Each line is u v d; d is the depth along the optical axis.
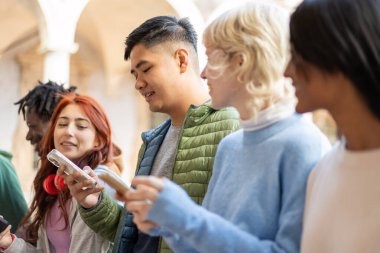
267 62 1.99
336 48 1.60
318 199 1.71
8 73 19.62
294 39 1.71
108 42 20.22
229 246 1.74
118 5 19.06
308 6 1.68
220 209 2.09
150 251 2.88
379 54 1.58
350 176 1.61
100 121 3.52
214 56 2.07
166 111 3.00
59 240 3.40
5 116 19.25
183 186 2.72
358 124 1.63
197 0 17.30
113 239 3.11
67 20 15.34
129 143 20.59
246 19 2.04
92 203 3.02
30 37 19.64
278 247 1.82
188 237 1.74
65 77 15.16
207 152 2.68
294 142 1.96
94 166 3.46
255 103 1.99
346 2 1.63
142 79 2.97
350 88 1.62
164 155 3.03
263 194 1.97
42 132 4.30
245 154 2.07
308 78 1.70
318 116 12.29
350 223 1.57
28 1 15.72
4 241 3.45
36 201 3.53
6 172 4.26
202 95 3.04
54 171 3.56
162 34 2.97
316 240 1.67
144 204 1.70
